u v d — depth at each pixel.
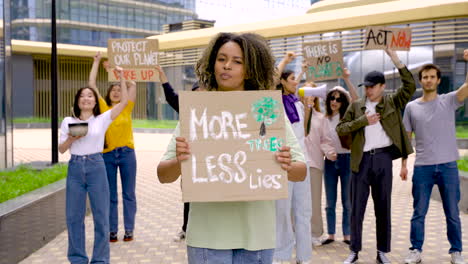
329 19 24.20
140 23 46.62
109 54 5.79
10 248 4.82
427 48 22.02
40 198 5.63
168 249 5.68
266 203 2.39
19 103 40.34
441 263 5.06
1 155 9.62
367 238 6.11
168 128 32.59
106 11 44.50
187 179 2.23
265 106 2.27
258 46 2.44
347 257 5.34
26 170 8.53
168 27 37.72
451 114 5.10
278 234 4.66
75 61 42.12
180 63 33.16
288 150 2.26
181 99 2.26
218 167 2.24
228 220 2.35
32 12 41.12
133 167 6.03
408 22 21.89
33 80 41.03
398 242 5.89
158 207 8.16
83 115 4.64
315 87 5.50
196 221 2.37
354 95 5.84
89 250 5.59
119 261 5.23
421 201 5.11
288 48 26.16
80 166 4.60
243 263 2.40
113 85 5.91
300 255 4.76
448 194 5.05
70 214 4.63
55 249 5.61
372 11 22.94
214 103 2.26
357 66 23.88
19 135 29.95
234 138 2.26
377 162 4.89
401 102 4.91
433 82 5.07
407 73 4.85
